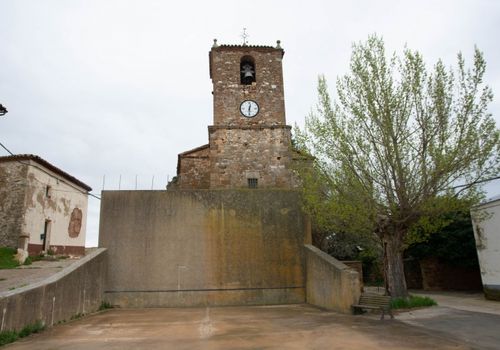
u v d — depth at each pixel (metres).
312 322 10.95
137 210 16.19
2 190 22.12
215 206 16.52
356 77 13.12
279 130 21.16
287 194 16.89
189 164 23.69
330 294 13.68
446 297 18.02
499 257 15.73
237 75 21.89
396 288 13.12
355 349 7.56
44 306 10.51
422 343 7.90
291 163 17.11
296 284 16.08
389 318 11.12
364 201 12.68
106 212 16.06
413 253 22.73
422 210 12.30
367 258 26.47
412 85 12.54
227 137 20.94
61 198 26.47
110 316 12.96
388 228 13.27
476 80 11.91
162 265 15.77
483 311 12.29
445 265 22.67
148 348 8.01
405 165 12.54
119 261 15.68
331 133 13.44
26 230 21.88
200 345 8.23
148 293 15.48
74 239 28.52
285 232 16.52
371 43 13.14
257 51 22.39
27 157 22.36
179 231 16.12
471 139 11.83
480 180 12.14
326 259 14.13
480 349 7.30
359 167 12.93
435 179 12.03
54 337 9.27
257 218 16.55
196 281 15.75
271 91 21.83
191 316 12.75
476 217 15.55
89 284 13.74
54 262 21.72
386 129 12.48
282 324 10.73
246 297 15.77
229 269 15.97
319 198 13.99
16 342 8.68
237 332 9.67
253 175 20.52
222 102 21.45
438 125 12.21
